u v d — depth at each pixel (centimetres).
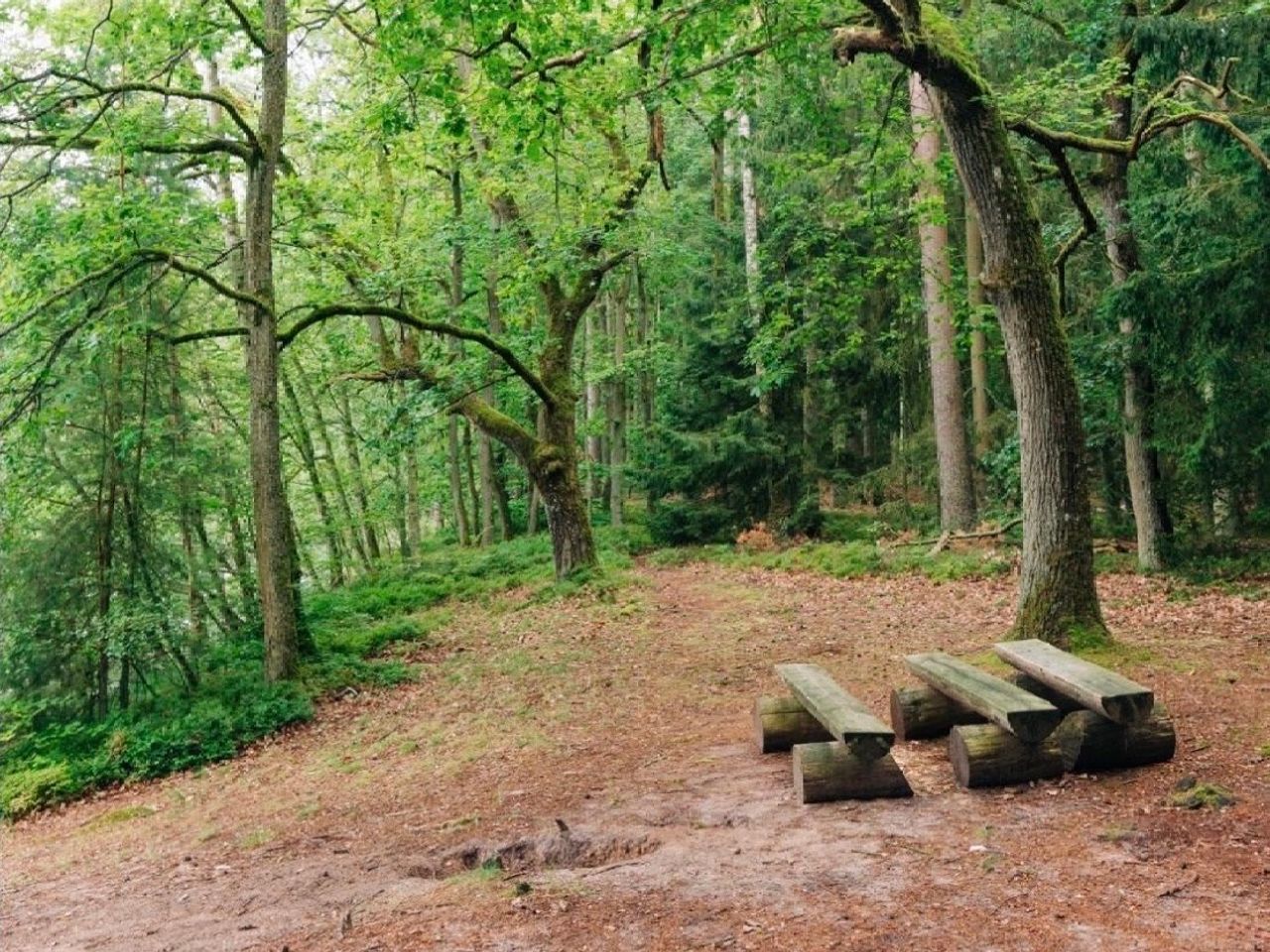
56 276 1148
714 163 2631
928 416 2200
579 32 952
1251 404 1184
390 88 1321
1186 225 1204
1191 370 1218
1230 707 688
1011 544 1677
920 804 553
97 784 1072
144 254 1142
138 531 1424
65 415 1170
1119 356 1311
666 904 446
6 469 1316
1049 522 852
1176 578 1272
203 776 1037
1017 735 542
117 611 1290
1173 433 1288
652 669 1150
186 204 1379
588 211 1644
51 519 1477
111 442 1373
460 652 1414
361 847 670
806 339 1508
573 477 1833
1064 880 430
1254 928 371
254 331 1285
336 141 1496
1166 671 786
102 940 551
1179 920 382
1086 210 1016
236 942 499
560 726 951
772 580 1764
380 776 881
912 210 1314
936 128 1316
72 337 1227
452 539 3312
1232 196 1186
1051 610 851
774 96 1476
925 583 1527
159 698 1341
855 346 1645
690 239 2409
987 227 853
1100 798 534
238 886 626
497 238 1656
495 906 471
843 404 2311
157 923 568
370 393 2658
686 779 687
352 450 2756
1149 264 1280
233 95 1673
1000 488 1922
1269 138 1066
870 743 540
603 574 1800
